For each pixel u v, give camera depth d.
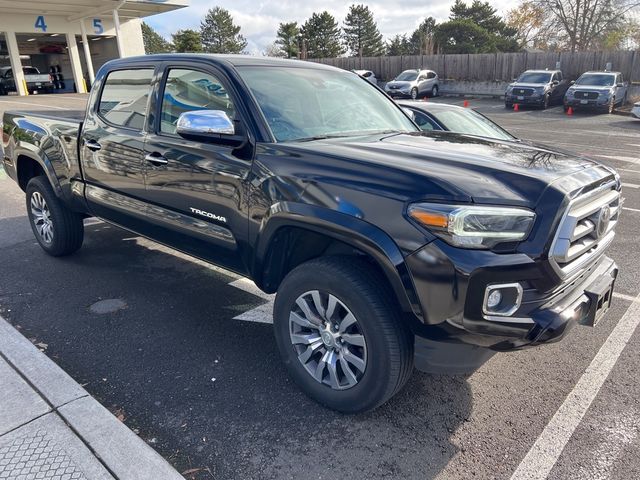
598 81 22.42
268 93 3.33
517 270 2.33
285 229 2.87
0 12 30.55
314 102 3.56
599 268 2.97
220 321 3.95
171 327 3.84
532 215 2.39
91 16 32.09
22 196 7.99
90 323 3.87
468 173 2.52
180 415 2.83
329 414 2.86
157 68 3.78
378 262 2.46
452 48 64.38
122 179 3.97
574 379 3.22
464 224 2.29
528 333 2.41
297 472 2.44
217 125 2.94
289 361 3.01
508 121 19.53
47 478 2.27
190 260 5.26
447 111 6.71
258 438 2.66
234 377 3.20
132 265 5.09
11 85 32.88
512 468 2.47
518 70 30.53
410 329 2.51
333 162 2.70
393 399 3.02
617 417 2.85
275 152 2.93
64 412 2.69
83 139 4.31
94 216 4.55
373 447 2.61
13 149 5.28
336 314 2.74
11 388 2.88
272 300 4.34
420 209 2.36
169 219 3.64
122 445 2.48
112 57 37.94
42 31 32.75
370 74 35.47
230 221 3.17
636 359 3.45
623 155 11.84
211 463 2.48
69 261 5.18
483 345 2.44
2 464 2.34
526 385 3.16
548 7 41.22
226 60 3.45
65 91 36.50
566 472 2.44
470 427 2.77
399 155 2.77
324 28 77.38
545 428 2.76
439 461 2.52
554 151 3.36
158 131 3.68
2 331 3.52
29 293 4.39
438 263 2.31
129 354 3.45
